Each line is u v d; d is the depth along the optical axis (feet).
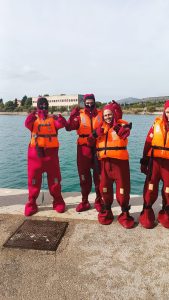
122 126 14.75
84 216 16.55
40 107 16.70
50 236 14.17
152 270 11.60
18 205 18.04
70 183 35.19
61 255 12.67
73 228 15.07
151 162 14.84
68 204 18.42
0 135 106.63
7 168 45.96
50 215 16.67
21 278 11.20
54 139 16.75
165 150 14.40
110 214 15.70
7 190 20.80
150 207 15.40
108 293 10.39
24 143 80.53
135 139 85.40
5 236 14.32
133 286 10.73
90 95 16.84
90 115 16.96
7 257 12.59
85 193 17.38
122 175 14.97
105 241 13.75
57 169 17.06
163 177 14.82
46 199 19.13
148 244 13.44
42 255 12.67
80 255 12.66
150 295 10.29
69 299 10.11
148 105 409.28
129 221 15.21
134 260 12.25
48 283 10.91
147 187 15.19
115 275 11.34
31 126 16.67
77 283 10.90
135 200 18.83
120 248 13.14
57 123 16.52
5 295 10.30
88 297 10.19
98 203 17.42
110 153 14.82
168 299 10.11
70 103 394.93
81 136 16.93
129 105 434.30
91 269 11.70
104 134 15.07
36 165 16.58
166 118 14.42
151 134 14.89
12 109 483.10
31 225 15.38
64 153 58.75
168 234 14.38
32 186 16.78
